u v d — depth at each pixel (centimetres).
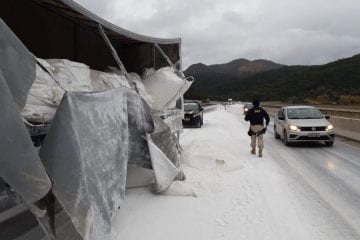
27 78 320
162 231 532
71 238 359
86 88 559
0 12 570
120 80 713
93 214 374
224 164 975
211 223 573
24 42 636
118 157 491
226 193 737
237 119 3400
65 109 376
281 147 1468
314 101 8775
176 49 1195
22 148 283
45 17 693
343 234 538
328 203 684
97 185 398
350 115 3184
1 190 344
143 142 640
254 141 1255
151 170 702
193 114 2412
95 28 836
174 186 706
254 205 664
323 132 1459
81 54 841
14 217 376
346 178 892
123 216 573
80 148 367
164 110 977
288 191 764
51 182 326
